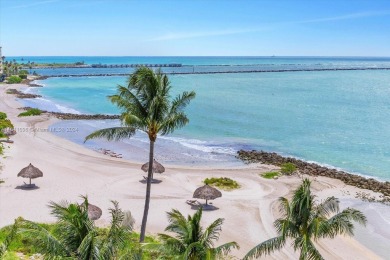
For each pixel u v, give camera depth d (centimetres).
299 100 12044
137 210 3628
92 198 3888
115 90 14538
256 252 2038
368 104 11306
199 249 1812
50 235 1723
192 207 3759
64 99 12181
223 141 6938
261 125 8262
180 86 15588
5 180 4256
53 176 4512
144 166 4478
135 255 1856
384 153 6181
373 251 3078
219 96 12725
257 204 3903
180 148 6419
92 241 1666
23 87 15362
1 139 6047
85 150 5903
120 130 2661
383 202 4150
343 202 4125
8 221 3197
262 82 18112
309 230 1969
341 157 5994
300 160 5694
